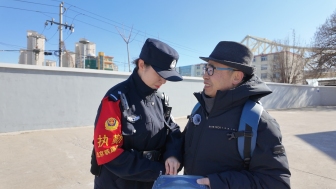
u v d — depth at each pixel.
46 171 3.64
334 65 21.64
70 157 4.35
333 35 21.66
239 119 1.21
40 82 6.71
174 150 1.46
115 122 1.29
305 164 4.22
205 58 1.34
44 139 5.72
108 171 1.40
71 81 7.28
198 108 1.52
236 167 1.19
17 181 3.25
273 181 1.08
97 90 7.83
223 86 1.31
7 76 6.19
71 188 3.07
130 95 1.44
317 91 21.59
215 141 1.24
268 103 16.83
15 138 5.75
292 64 27.58
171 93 10.27
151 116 1.46
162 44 1.43
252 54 1.33
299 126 8.84
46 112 6.84
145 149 1.45
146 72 1.43
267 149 1.11
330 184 3.32
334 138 6.54
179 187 1.02
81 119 7.49
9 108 6.25
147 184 1.47
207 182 1.09
